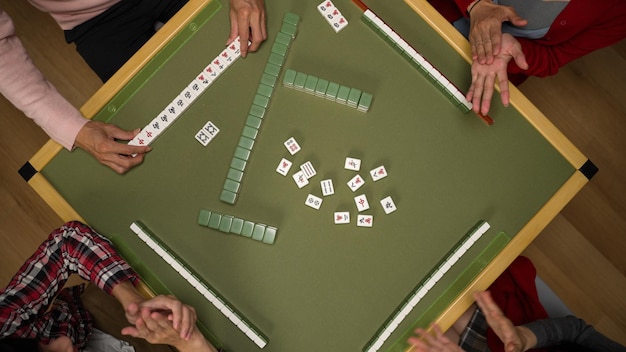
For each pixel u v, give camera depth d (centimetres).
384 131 159
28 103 158
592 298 238
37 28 251
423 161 158
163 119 159
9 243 239
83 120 158
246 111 161
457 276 154
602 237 242
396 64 162
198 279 154
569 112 251
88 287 182
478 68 160
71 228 154
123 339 177
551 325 167
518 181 158
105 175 159
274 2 165
